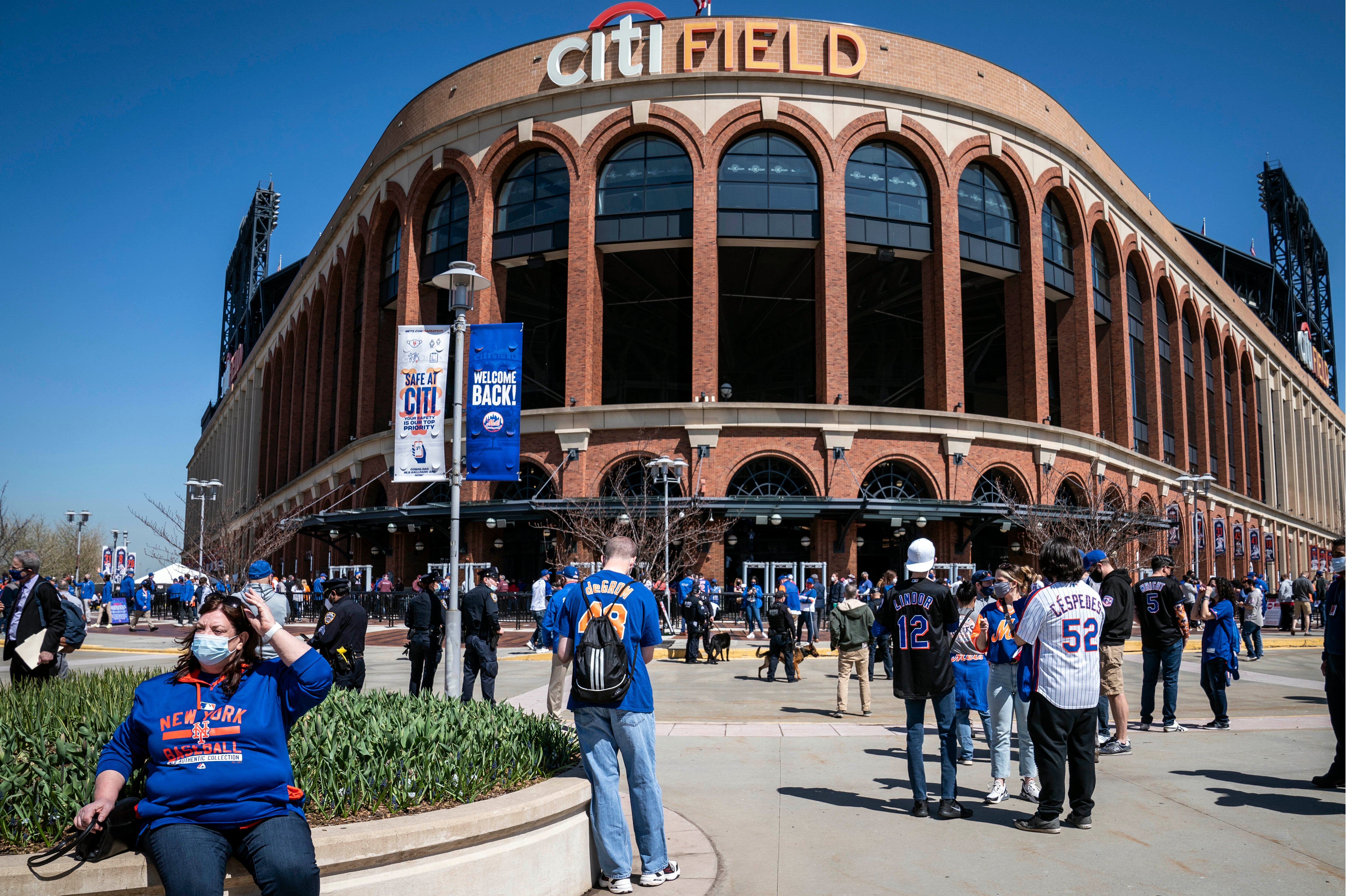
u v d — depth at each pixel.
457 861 4.55
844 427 31.98
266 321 85.69
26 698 5.97
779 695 15.27
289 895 3.75
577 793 5.39
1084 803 6.61
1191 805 7.27
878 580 37.47
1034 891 5.33
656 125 33.56
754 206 33.47
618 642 5.49
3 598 11.95
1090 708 6.62
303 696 4.04
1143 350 46.03
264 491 65.56
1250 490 62.22
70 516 52.31
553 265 37.97
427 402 13.73
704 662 21.23
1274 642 26.52
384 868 4.34
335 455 42.47
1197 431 52.34
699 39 34.03
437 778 4.99
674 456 32.03
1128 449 41.09
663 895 5.34
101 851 3.78
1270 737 10.46
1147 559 40.81
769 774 8.74
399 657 22.47
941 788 7.36
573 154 34.16
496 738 5.60
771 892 5.37
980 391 49.12
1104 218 41.47
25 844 3.97
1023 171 36.69
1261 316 80.44
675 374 48.53
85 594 49.44
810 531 33.16
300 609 38.34
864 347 46.09
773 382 47.91
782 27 34.00
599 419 32.59
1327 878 5.50
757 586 28.91
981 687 9.32
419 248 38.62
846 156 33.62
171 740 3.85
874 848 6.23
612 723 5.53
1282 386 70.81
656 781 5.61
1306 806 7.22
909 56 34.88
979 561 38.47
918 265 38.06
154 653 26.36
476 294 35.09
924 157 34.59
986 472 34.19
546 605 22.19
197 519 93.12
